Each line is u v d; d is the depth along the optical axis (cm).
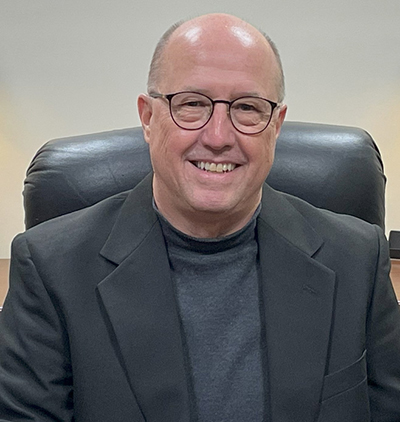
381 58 186
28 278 89
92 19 185
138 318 86
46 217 109
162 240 91
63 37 187
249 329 90
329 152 114
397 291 121
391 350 96
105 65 189
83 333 86
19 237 94
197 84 83
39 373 87
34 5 184
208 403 85
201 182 85
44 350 88
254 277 93
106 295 86
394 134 191
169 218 92
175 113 85
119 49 188
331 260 95
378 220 117
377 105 189
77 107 192
